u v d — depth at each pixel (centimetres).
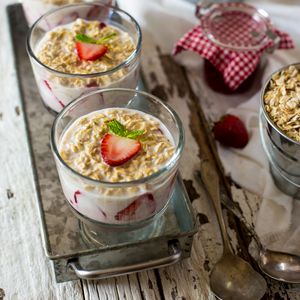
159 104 55
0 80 70
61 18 65
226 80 67
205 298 54
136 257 55
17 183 61
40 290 55
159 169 52
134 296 55
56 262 53
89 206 52
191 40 69
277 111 58
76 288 55
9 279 56
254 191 61
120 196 51
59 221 56
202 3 72
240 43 67
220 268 55
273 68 68
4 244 57
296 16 74
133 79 62
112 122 54
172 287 55
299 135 56
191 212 54
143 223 54
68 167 51
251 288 54
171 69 71
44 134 63
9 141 64
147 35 73
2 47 73
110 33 64
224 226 57
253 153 62
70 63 61
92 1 69
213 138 64
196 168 62
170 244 55
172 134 55
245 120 65
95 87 60
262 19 70
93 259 54
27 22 73
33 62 60
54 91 60
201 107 67
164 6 74
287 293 55
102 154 52
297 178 58
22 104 64
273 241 57
